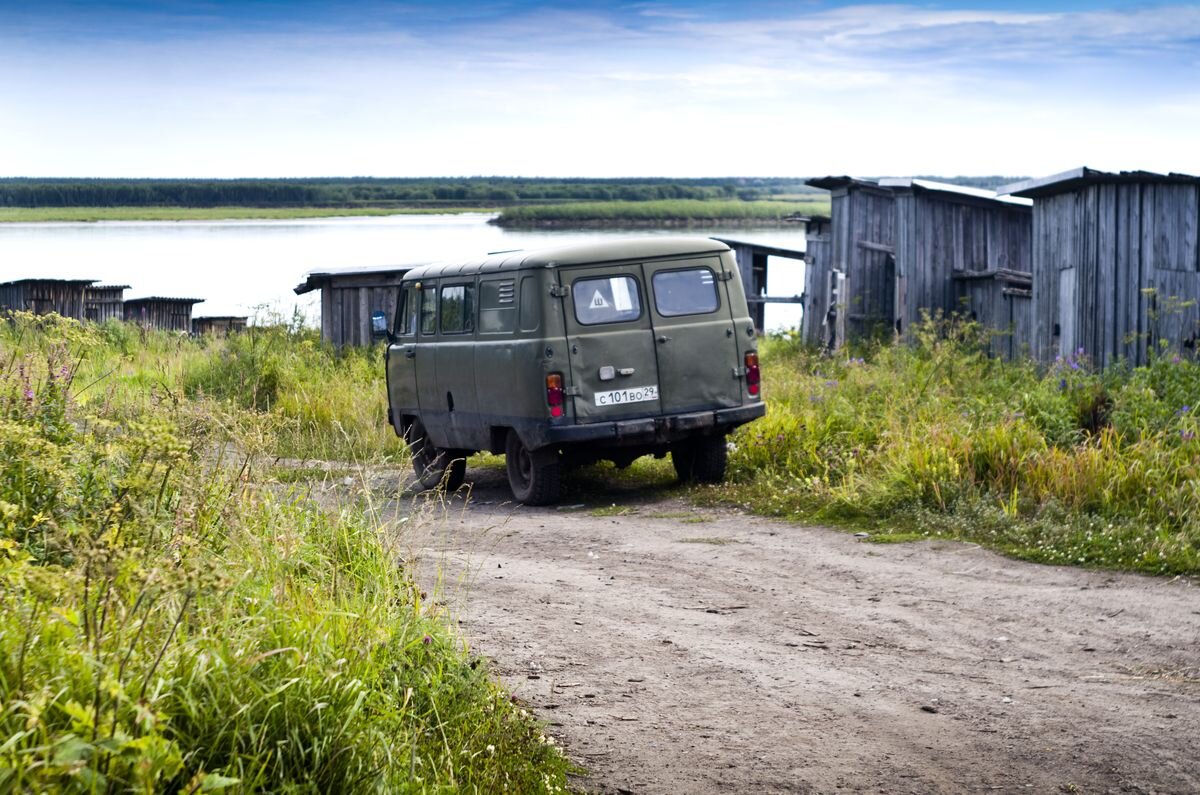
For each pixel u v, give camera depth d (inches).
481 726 198.2
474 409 511.8
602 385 470.6
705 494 477.1
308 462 516.4
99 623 153.6
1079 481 398.3
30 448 219.0
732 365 489.4
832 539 387.9
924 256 922.1
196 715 146.1
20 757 125.0
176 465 199.6
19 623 147.6
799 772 194.7
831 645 268.5
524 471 493.0
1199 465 395.5
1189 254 657.6
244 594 197.5
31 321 300.8
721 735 211.6
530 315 470.0
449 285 533.6
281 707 154.7
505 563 360.2
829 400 590.2
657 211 5378.9
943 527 389.1
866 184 1012.5
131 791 127.6
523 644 267.1
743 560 360.2
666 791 188.1
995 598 308.3
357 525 273.6
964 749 203.3
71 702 126.7
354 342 994.7
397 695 189.8
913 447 445.4
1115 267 664.4
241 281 2208.4
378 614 212.5
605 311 472.1
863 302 1024.9
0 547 176.6
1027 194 732.0
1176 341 655.1
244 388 741.9
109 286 1325.0
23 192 7869.1
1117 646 264.1
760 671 248.7
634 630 280.7
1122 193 660.1
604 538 401.4
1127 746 202.5
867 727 214.8
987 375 668.7
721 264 490.6
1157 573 328.5
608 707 226.4
